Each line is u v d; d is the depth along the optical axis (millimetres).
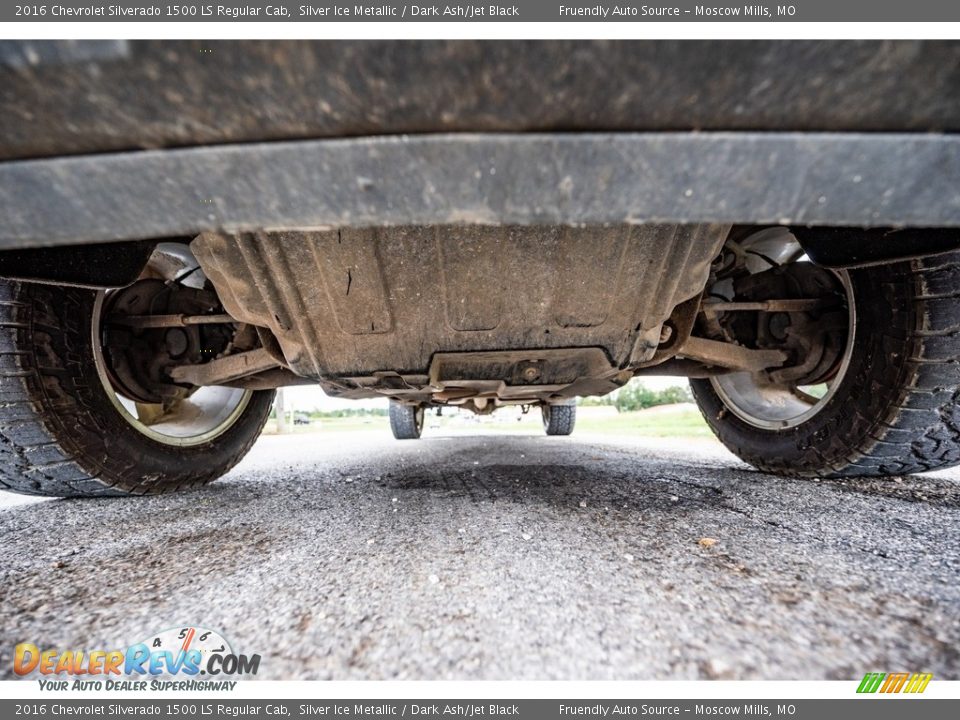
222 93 370
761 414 1754
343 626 583
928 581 697
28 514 1265
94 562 847
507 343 939
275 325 935
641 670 484
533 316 897
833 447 1420
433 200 419
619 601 633
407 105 378
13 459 1245
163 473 1526
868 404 1290
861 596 644
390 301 871
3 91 359
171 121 385
